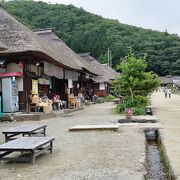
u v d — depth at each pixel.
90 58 47.28
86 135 11.49
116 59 80.06
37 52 17.52
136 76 22.14
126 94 22.72
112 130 12.52
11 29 18.84
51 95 24.30
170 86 98.69
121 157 7.76
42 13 76.38
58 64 22.55
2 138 10.94
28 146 7.27
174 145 8.99
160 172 6.94
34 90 19.70
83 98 32.75
